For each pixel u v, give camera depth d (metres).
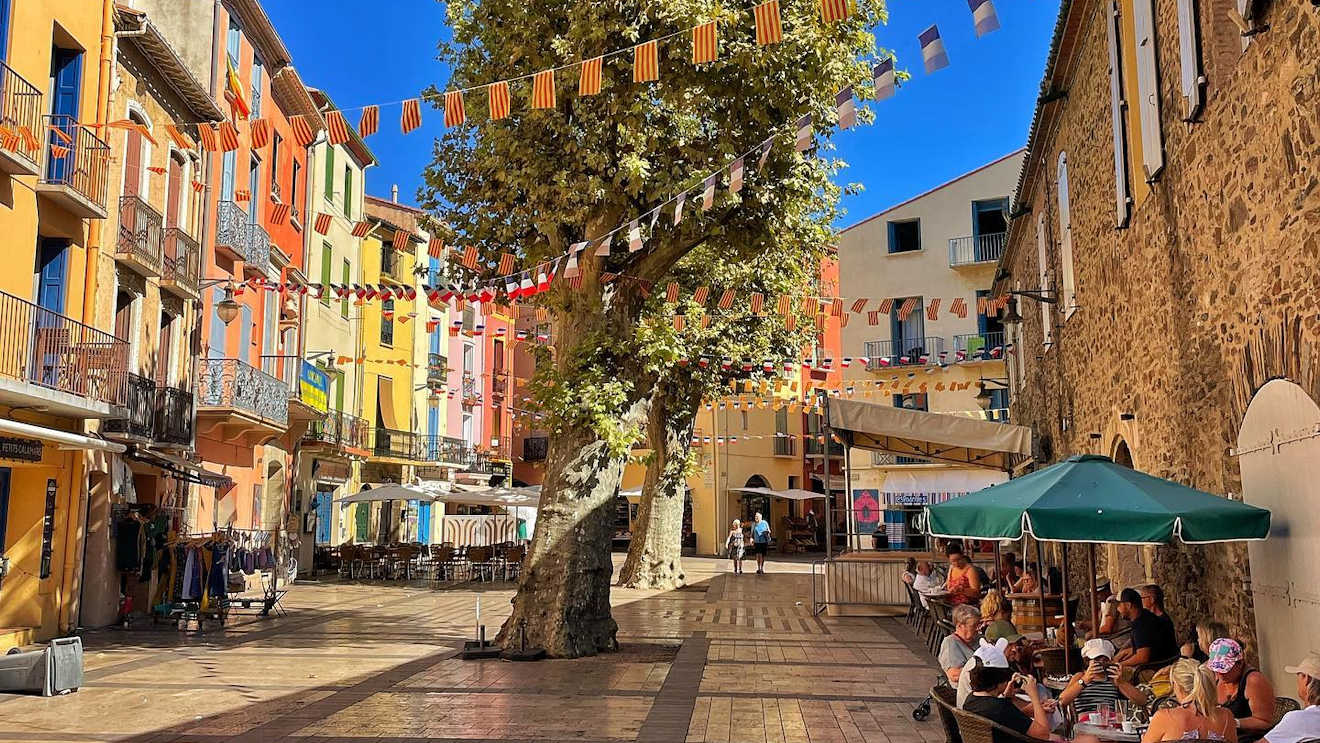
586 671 11.48
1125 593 9.20
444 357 41.25
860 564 18.06
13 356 13.63
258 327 24.70
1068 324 16.66
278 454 27.33
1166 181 10.33
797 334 23.75
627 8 11.95
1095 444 14.70
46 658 10.07
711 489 44.75
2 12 13.64
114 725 8.61
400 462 37.28
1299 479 7.12
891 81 7.38
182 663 12.25
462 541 42.31
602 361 13.27
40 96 14.30
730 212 13.43
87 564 16.14
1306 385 6.91
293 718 8.85
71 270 15.34
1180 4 9.35
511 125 13.38
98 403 14.77
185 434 18.64
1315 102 6.60
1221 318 8.75
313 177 29.08
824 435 17.86
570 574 12.84
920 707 8.75
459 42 14.16
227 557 18.23
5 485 14.73
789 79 12.42
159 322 18.56
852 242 38.66
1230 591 8.89
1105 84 12.95
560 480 13.11
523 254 15.00
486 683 10.68
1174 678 5.87
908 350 37.25
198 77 20.31
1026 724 6.09
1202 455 9.45
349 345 34.00
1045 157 18.20
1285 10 7.05
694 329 21.53
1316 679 5.58
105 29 16.08
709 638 14.62
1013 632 9.89
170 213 19.27
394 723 8.62
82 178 15.29
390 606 19.97
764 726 8.48
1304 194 6.84
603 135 12.67
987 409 24.53
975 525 8.27
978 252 36.44
